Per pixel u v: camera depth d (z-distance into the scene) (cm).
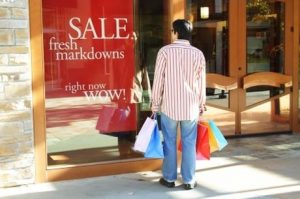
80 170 614
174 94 553
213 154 739
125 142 644
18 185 584
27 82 579
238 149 774
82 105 620
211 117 845
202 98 566
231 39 845
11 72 569
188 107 554
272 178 617
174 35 588
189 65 551
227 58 847
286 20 879
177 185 588
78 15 609
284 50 884
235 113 859
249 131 872
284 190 570
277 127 891
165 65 554
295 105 896
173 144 574
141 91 649
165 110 561
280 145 802
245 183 596
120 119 641
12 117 574
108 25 625
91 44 618
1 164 573
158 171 646
